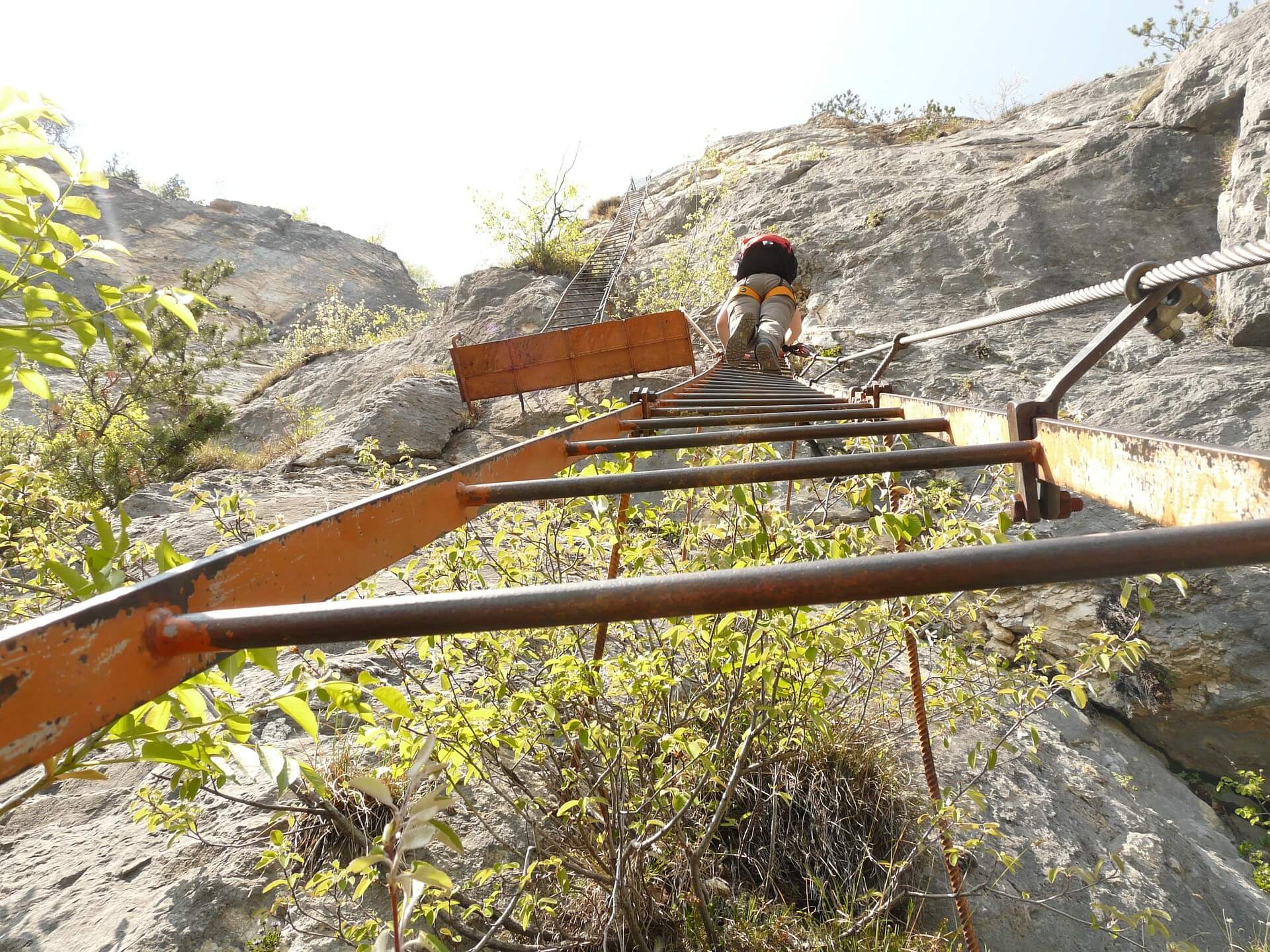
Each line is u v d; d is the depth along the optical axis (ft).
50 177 4.05
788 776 10.79
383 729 7.33
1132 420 21.45
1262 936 11.83
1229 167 32.68
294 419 42.16
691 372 30.60
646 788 8.44
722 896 9.56
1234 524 2.05
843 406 10.49
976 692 11.41
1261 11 35.06
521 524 10.03
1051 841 12.21
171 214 112.78
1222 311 25.82
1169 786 15.84
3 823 10.38
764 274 19.03
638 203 71.82
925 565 2.12
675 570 8.66
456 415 32.76
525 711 8.34
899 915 10.32
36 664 1.65
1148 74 53.62
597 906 8.96
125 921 8.53
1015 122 56.70
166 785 10.48
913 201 40.04
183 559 2.63
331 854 9.27
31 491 11.02
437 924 8.55
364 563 3.33
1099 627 17.48
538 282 50.01
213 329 40.01
